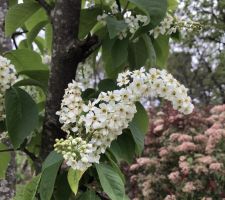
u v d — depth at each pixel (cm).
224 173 108
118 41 41
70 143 32
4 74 38
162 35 45
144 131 44
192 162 113
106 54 44
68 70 40
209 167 110
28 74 44
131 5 44
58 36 40
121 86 39
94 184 38
